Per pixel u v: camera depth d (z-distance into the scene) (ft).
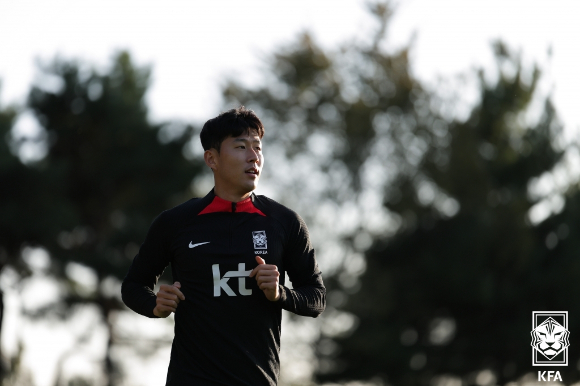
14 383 240.94
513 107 279.49
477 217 260.62
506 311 258.98
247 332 43.04
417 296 263.08
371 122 355.36
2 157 260.21
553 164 274.16
